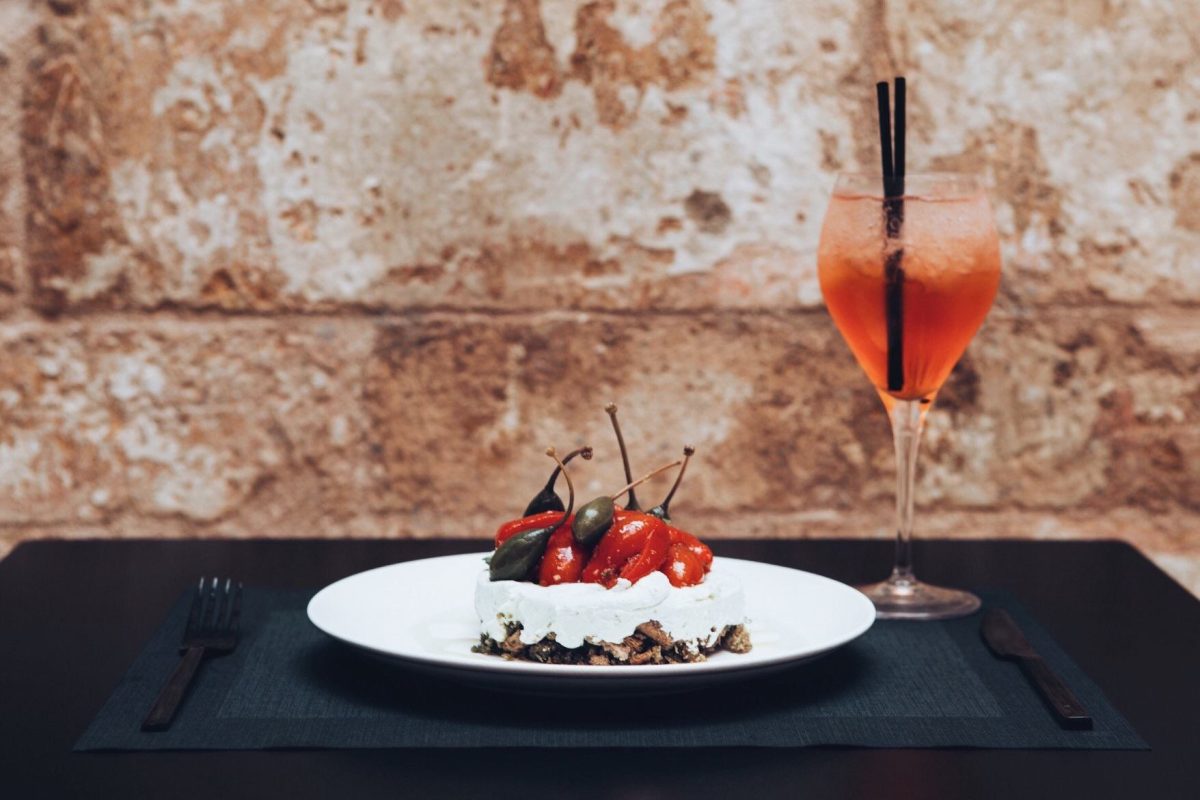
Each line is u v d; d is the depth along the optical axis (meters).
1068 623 1.12
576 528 0.97
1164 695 0.98
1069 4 1.48
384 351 1.50
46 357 1.50
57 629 1.09
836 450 1.51
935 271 1.10
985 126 1.49
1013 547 1.36
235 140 1.49
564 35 1.48
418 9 1.48
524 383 1.50
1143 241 1.50
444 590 1.08
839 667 1.01
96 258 1.49
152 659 1.01
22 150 1.49
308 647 1.04
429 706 0.94
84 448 1.51
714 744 0.89
